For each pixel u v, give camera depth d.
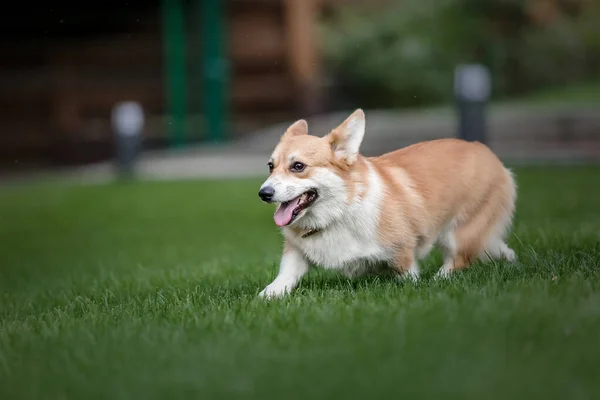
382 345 4.12
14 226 13.52
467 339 4.10
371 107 25.62
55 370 4.15
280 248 9.55
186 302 5.68
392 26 26.11
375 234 5.91
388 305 4.96
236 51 23.55
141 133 21.12
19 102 22.94
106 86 23.44
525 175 16.06
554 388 3.46
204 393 3.66
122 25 23.50
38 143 22.89
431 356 3.92
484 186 6.53
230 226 12.52
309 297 5.49
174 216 13.77
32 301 7.01
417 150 6.46
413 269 6.09
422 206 6.13
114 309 5.75
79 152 22.69
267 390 3.65
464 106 16.78
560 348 3.90
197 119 23.31
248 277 6.86
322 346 4.21
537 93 27.02
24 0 22.72
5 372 4.20
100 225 13.26
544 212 11.34
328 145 5.80
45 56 23.19
